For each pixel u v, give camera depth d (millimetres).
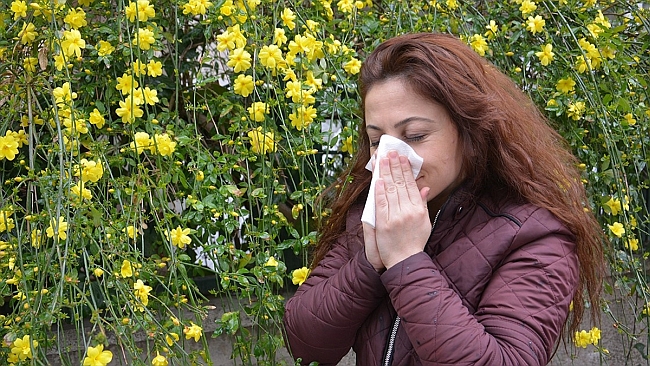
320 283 1459
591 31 2164
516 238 1285
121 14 1763
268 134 1763
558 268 1266
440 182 1322
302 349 1452
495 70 1479
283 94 1805
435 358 1195
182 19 1933
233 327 1562
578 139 2117
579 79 2051
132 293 1508
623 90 2123
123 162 1712
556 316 1242
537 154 1388
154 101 1725
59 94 1611
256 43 1802
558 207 1331
